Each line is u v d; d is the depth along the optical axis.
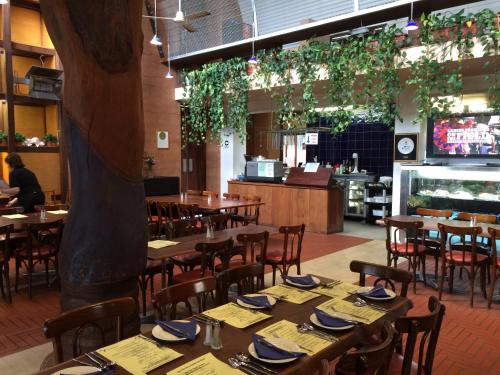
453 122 6.30
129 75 2.85
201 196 8.27
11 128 7.29
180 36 9.32
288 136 12.09
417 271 5.58
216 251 3.83
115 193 2.83
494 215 5.25
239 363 1.67
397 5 6.11
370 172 10.30
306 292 2.56
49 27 2.70
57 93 7.56
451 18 5.59
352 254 6.46
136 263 2.96
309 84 7.16
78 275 2.81
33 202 5.80
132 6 2.82
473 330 3.71
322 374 1.51
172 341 1.86
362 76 6.92
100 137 2.75
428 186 6.06
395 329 1.89
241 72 8.27
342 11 7.19
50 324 1.89
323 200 8.13
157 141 9.62
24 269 5.59
